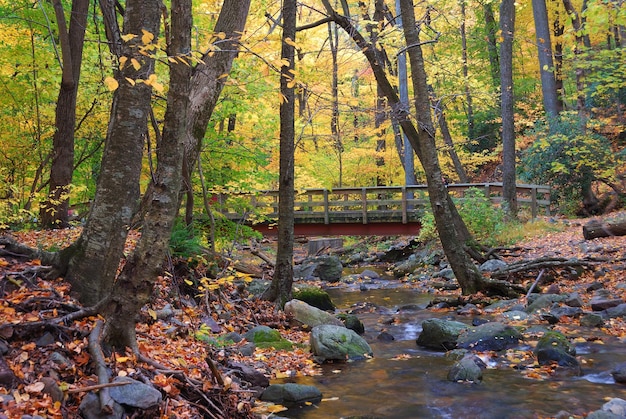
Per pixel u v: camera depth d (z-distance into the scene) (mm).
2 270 5355
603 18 8578
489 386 5934
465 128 30297
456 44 28281
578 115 20125
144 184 11602
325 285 15719
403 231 18844
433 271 15812
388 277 16938
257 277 11938
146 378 4422
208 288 7992
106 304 5172
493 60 28484
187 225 9539
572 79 25406
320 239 24781
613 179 18734
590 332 7883
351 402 5570
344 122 21500
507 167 17484
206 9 12984
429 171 11453
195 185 11797
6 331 4395
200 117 8984
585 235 13773
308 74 13477
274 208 18609
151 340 5609
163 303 7180
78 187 11289
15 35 10719
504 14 17531
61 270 5531
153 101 10094
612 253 12164
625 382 5852
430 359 7227
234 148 11922
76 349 4488
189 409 4418
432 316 10164
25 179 12516
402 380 6301
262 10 12953
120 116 5473
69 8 12305
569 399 5422
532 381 6035
